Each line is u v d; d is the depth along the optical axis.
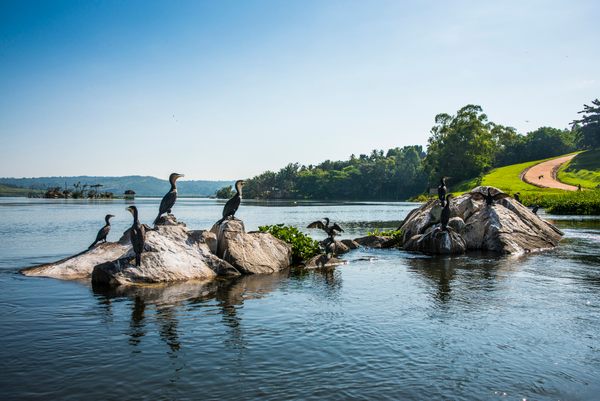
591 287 16.22
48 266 18.97
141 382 8.27
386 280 17.86
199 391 7.91
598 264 21.23
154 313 12.80
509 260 22.78
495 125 161.12
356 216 63.69
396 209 87.19
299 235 25.09
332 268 21.03
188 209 100.94
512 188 91.69
